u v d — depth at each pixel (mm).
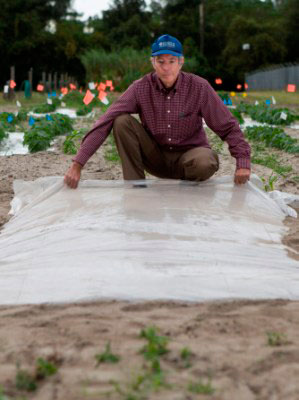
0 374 2111
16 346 2371
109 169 7422
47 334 2492
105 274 3230
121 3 73438
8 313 2840
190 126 4734
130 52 33844
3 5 55875
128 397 1883
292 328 2607
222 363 2184
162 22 75688
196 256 3488
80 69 60094
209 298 3029
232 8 86625
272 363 2197
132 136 4766
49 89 34906
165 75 4461
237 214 4277
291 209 4816
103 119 4723
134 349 2293
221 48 70875
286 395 1967
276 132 9922
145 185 4797
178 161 4918
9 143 10516
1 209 5281
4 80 56781
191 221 4023
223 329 2557
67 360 2207
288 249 3824
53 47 57875
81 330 2520
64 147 9023
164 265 3363
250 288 3141
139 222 3961
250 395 1957
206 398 1916
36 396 1939
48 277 3242
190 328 2553
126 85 31859
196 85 4605
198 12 72312
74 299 3010
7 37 56031
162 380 2004
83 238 3740
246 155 4688
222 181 4879
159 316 2723
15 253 3707
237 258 3520
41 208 4453
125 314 2766
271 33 64312
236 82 66312
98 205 4348
